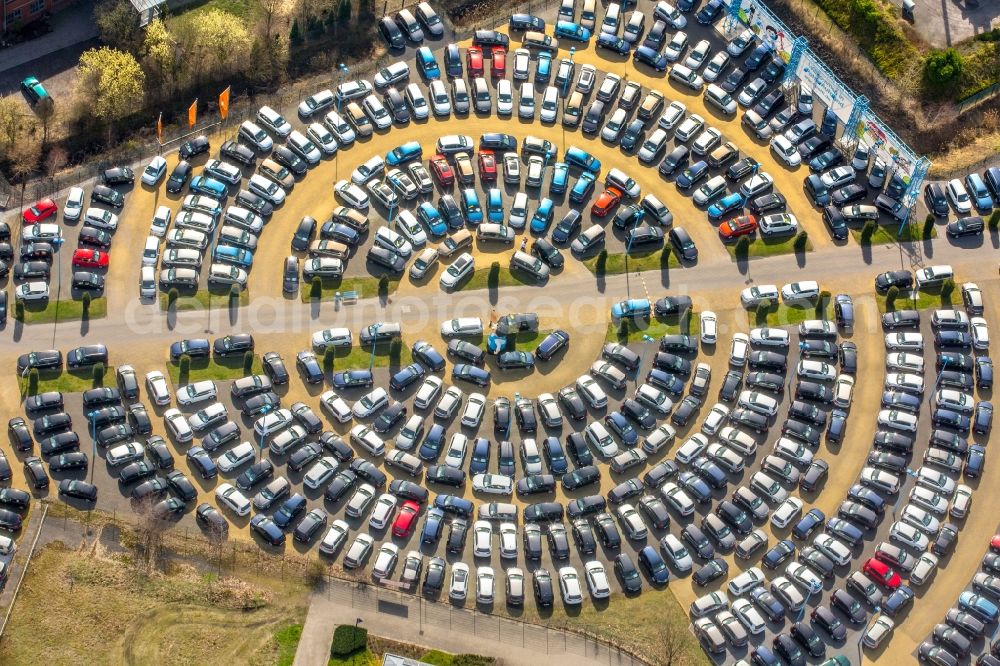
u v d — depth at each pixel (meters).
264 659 154.38
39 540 161.25
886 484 169.25
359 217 186.88
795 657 157.00
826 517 169.00
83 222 186.25
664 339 179.38
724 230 189.50
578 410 173.38
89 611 156.62
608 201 189.75
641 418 174.00
